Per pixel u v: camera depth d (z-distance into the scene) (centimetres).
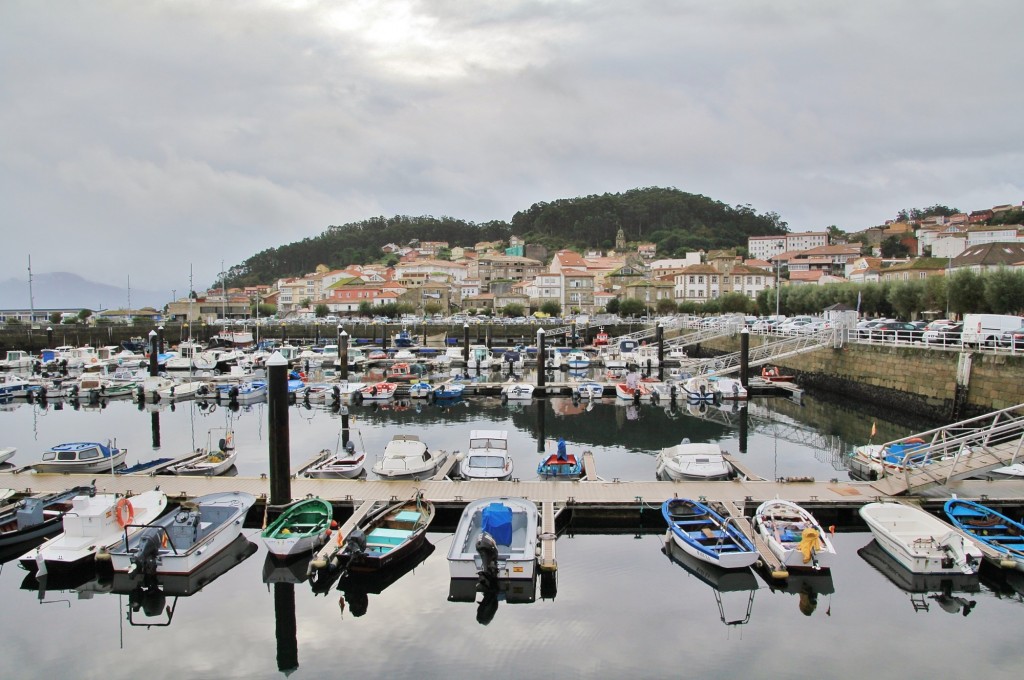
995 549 2155
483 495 2723
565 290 16562
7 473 3100
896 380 5172
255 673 1717
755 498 2639
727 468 3145
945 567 2098
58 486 2873
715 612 1978
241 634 1894
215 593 2139
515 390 5912
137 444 4291
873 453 3291
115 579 2162
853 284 10062
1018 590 2111
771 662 1731
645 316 13588
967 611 1983
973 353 4334
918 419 4881
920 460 3194
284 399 2572
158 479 2970
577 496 2688
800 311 11600
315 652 1798
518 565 2053
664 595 2083
